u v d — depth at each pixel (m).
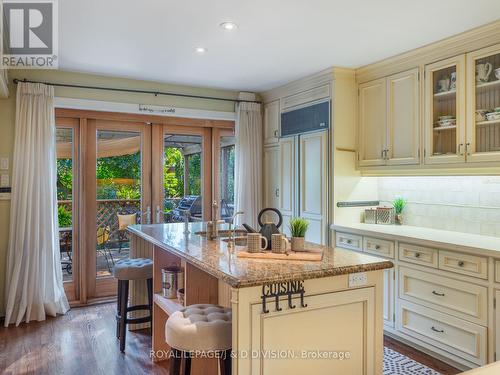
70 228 4.43
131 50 3.54
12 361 3.03
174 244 2.63
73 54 3.63
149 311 3.61
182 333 1.83
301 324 1.86
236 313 1.71
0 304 3.88
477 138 3.10
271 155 5.10
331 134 4.11
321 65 4.00
